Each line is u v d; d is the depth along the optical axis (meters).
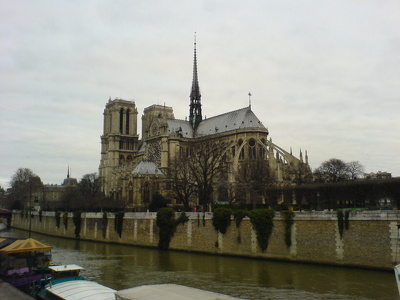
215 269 58.06
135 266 62.50
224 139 146.00
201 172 103.75
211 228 73.25
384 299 40.19
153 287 30.44
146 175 135.62
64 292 35.31
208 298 27.64
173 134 156.00
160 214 83.56
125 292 29.42
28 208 177.38
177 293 28.80
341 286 45.31
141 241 89.00
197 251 75.25
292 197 92.50
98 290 35.41
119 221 96.38
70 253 79.62
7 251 45.19
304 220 59.78
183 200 100.19
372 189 75.69
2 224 194.12
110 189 178.50
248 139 138.62
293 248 60.62
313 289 44.75
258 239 65.00
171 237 81.44
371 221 52.69
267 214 64.31
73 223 116.06
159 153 160.12
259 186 104.75
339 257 55.34
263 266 58.78
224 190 108.69
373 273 50.47
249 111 147.38
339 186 80.56
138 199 135.75
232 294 43.81
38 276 43.09
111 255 75.62
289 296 42.44
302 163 126.75
